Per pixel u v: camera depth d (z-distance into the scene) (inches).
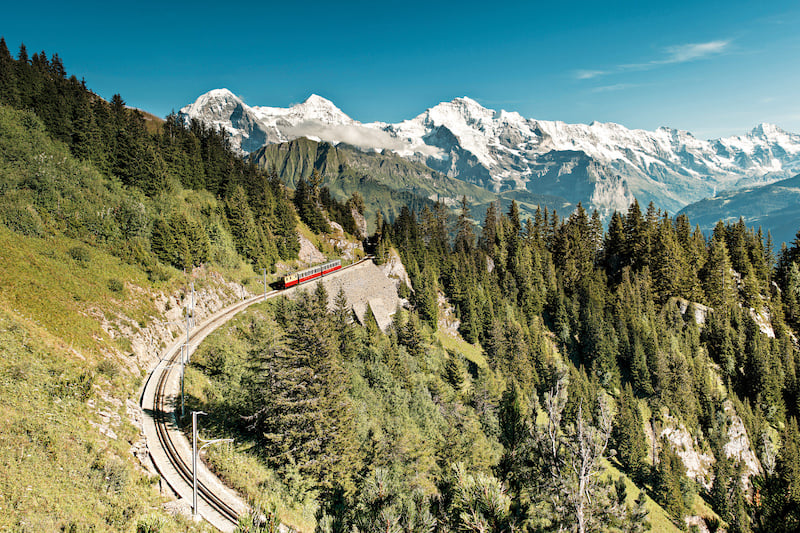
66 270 2139.5
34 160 2728.8
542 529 566.3
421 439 1802.4
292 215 5285.4
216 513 1200.2
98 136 3444.9
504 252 5497.1
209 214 3919.8
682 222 5482.3
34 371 1337.4
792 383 3949.3
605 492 597.0
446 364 3164.4
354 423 1733.5
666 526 2797.7
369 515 498.6
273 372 1611.7
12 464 938.7
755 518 2881.4
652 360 3767.2
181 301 2746.1
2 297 1648.6
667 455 3070.9
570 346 4379.9
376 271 4672.7
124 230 2787.9
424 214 6043.3
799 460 2662.4
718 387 3941.9
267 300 3378.4
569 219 5767.7
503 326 4200.3
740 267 5152.6
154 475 1295.5
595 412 2888.8
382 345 3046.3
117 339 2000.5
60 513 898.1
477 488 494.3
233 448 1561.3
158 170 3614.7
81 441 1183.6
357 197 7012.8
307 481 1409.9
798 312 4953.3
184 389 1871.3
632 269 5078.7
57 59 5000.0
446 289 4699.8
